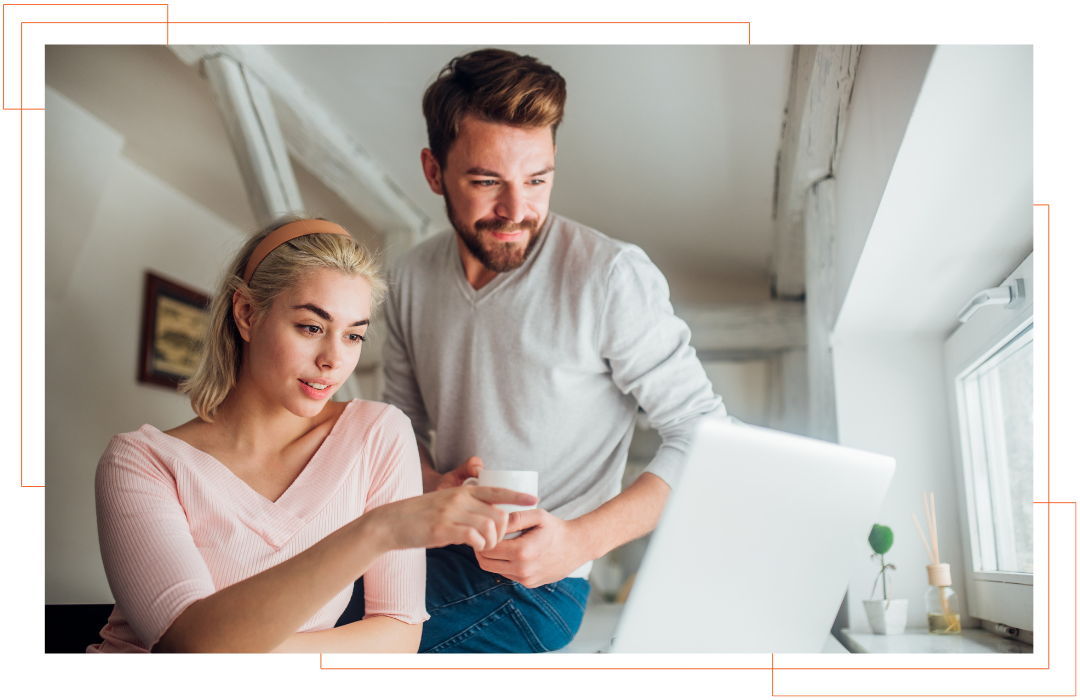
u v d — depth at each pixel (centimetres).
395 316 170
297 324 107
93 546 297
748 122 239
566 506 149
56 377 288
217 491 106
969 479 176
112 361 315
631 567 417
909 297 171
